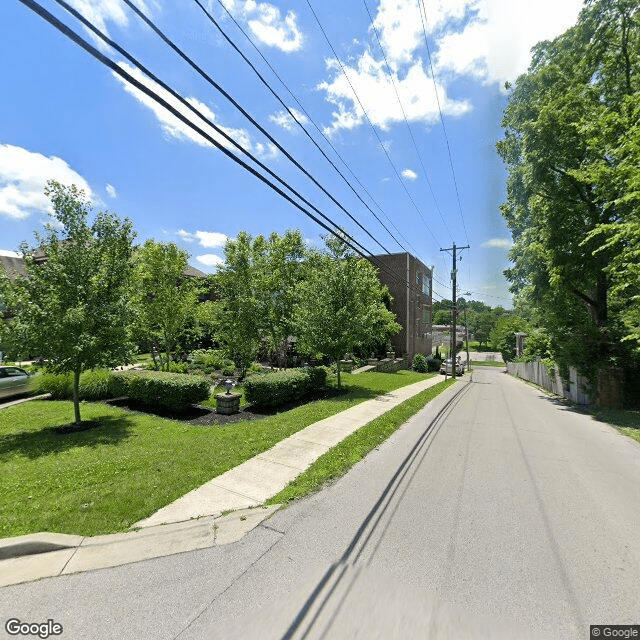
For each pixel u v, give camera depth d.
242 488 5.26
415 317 36.69
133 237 9.62
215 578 3.32
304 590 3.16
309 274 17.78
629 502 5.08
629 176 10.04
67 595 3.08
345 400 12.97
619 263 11.12
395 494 5.21
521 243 20.95
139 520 4.34
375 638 2.63
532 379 29.58
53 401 12.43
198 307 21.31
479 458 7.05
